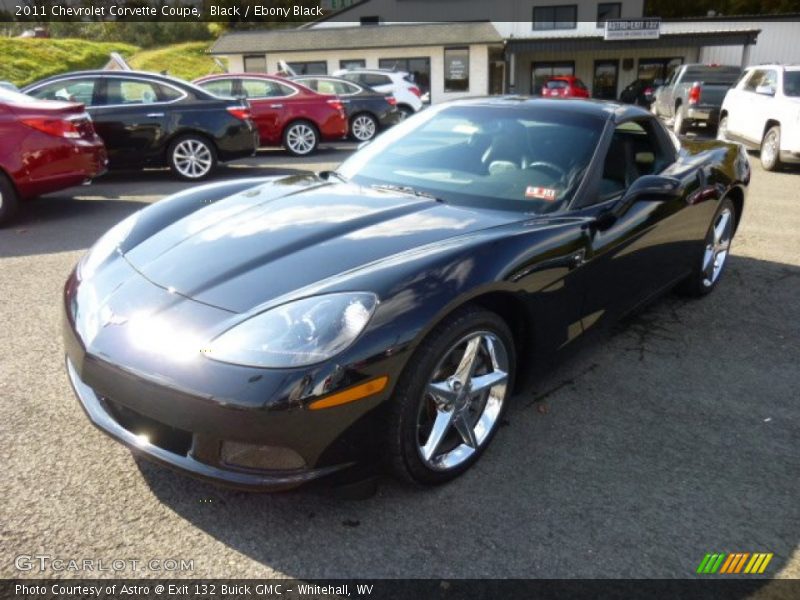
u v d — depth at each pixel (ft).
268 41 99.19
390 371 6.87
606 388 10.63
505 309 8.65
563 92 86.43
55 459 8.28
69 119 20.95
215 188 11.01
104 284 7.99
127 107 27.99
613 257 10.11
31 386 10.05
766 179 31.81
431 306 7.14
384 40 96.63
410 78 58.95
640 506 7.84
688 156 13.79
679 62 103.45
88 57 112.98
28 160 20.03
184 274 7.74
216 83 38.11
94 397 7.73
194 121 28.86
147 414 6.82
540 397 10.30
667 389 10.66
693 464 8.68
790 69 34.96
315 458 6.73
